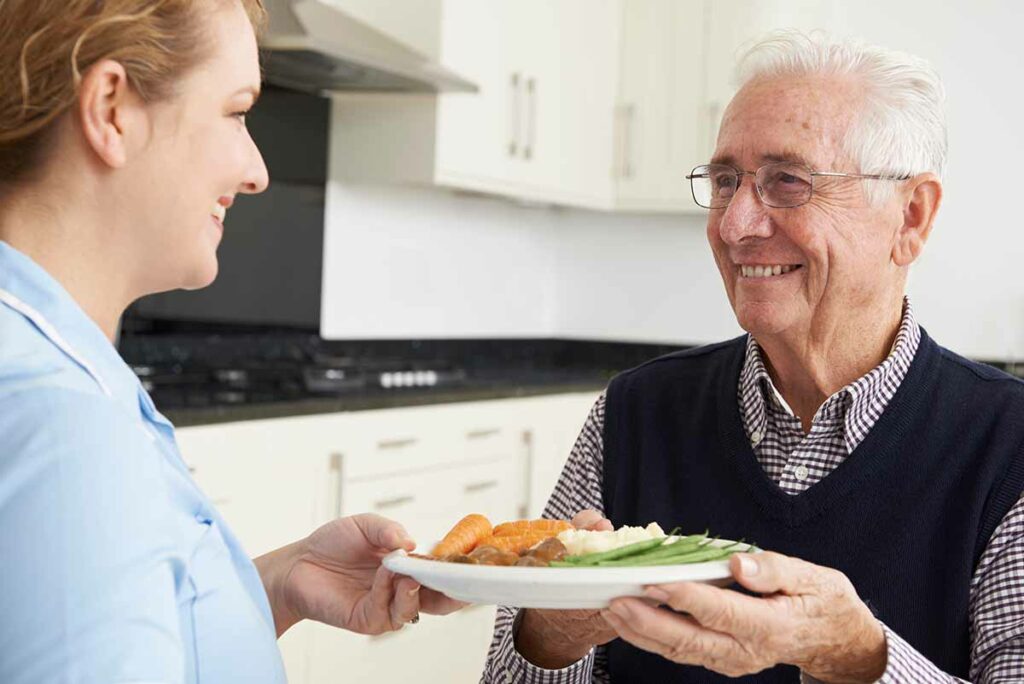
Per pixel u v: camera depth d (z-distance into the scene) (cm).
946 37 461
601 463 152
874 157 129
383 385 375
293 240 409
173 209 86
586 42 474
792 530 131
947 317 463
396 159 403
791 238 129
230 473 283
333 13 351
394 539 117
